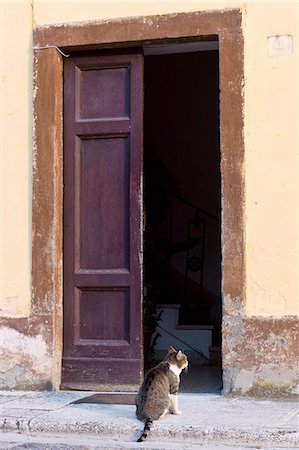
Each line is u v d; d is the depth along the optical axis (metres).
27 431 5.66
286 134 6.58
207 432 5.32
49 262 6.95
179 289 10.10
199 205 10.56
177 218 10.60
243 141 6.62
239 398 6.43
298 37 6.61
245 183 6.61
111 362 6.93
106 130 7.06
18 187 7.08
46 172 7.00
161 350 9.31
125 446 5.30
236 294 6.54
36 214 7.00
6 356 6.98
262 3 6.67
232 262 6.58
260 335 6.47
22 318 6.95
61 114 7.16
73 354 7.02
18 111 7.12
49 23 7.08
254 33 6.67
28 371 6.93
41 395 6.68
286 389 6.41
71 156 7.13
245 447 5.22
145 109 10.78
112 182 7.06
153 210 10.23
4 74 7.17
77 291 7.07
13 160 7.10
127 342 6.93
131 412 5.93
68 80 7.18
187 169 10.64
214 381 7.66
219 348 9.13
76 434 5.57
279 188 6.56
